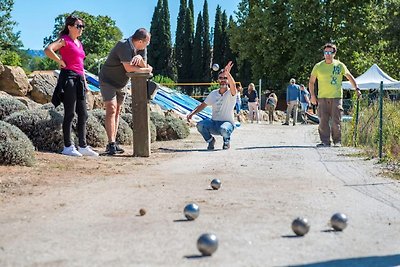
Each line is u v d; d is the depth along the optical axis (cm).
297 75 4428
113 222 475
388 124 1211
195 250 390
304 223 434
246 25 4634
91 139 1097
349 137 1312
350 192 650
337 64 1254
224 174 775
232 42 4747
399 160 955
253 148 1180
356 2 4212
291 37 4238
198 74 8738
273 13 4347
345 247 411
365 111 1342
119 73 1003
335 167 873
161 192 620
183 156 1009
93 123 1107
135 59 971
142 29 993
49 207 534
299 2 4134
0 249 393
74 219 486
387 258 386
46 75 1611
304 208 546
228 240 418
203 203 560
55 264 360
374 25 4206
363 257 387
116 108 1024
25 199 571
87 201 564
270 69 4488
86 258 372
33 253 384
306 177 761
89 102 1504
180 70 8950
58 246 400
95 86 2041
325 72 1250
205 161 930
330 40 4162
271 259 374
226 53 8312
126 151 1068
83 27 968
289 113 2483
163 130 1402
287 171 817
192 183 688
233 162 918
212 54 9006
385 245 420
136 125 986
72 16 958
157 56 8875
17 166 766
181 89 6606
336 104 1252
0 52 7350
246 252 388
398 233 458
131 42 990
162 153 1059
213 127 1148
